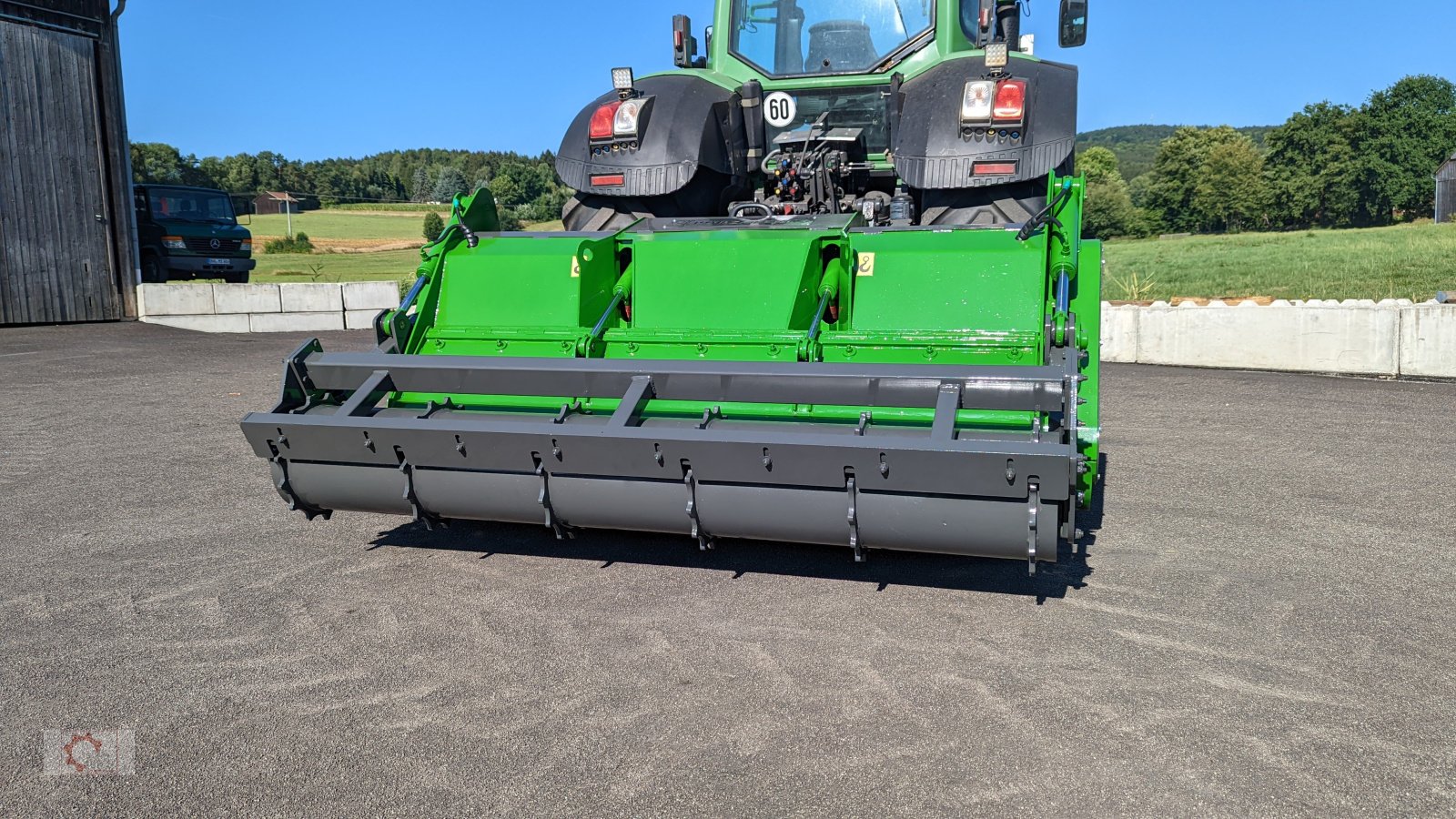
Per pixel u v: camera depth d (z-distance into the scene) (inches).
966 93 201.5
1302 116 3636.8
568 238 184.7
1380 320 399.9
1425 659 137.6
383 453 158.6
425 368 163.6
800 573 170.4
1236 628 147.9
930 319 164.1
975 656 138.1
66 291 575.8
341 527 199.6
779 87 249.1
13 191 549.3
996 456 131.3
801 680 131.3
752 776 109.3
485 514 161.3
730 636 145.1
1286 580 168.4
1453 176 2854.3
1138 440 284.5
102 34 580.4
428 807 104.7
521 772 110.9
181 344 507.2
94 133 580.7
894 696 126.8
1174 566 175.2
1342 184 3496.6
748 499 146.3
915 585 165.0
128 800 106.2
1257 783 107.4
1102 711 122.8
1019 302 161.8
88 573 173.5
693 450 143.9
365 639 145.5
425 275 186.2
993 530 137.3
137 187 829.8
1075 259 167.5
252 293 593.6
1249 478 238.8
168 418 317.1
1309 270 1041.5
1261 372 420.5
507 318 179.5
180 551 185.2
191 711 124.8
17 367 423.5
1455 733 117.7
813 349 163.2
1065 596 160.6
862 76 243.6
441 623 150.8
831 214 202.4
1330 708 123.6
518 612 155.0
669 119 224.8
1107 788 106.5
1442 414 319.3
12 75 543.2
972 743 115.4
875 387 147.9
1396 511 209.6
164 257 827.4
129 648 142.9
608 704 125.3
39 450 270.8
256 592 164.1
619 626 149.0
